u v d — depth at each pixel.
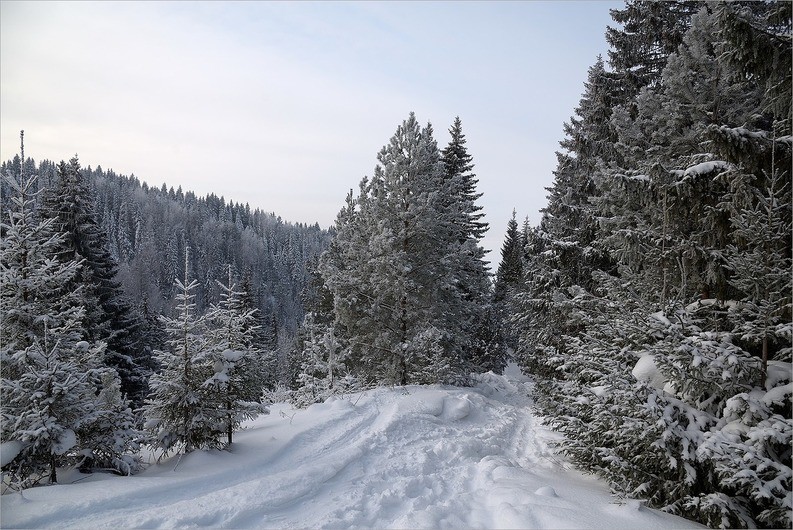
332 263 20.42
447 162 30.45
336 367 15.60
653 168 8.60
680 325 7.05
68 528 5.60
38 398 7.01
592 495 7.19
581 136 18.34
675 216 8.89
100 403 7.99
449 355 18.61
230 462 8.30
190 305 9.07
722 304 8.30
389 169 16.61
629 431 6.75
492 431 12.41
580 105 18.88
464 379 19.31
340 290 16.89
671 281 8.91
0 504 6.01
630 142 13.37
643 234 9.69
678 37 15.85
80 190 24.31
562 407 9.97
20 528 5.52
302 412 12.40
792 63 6.89
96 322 22.03
